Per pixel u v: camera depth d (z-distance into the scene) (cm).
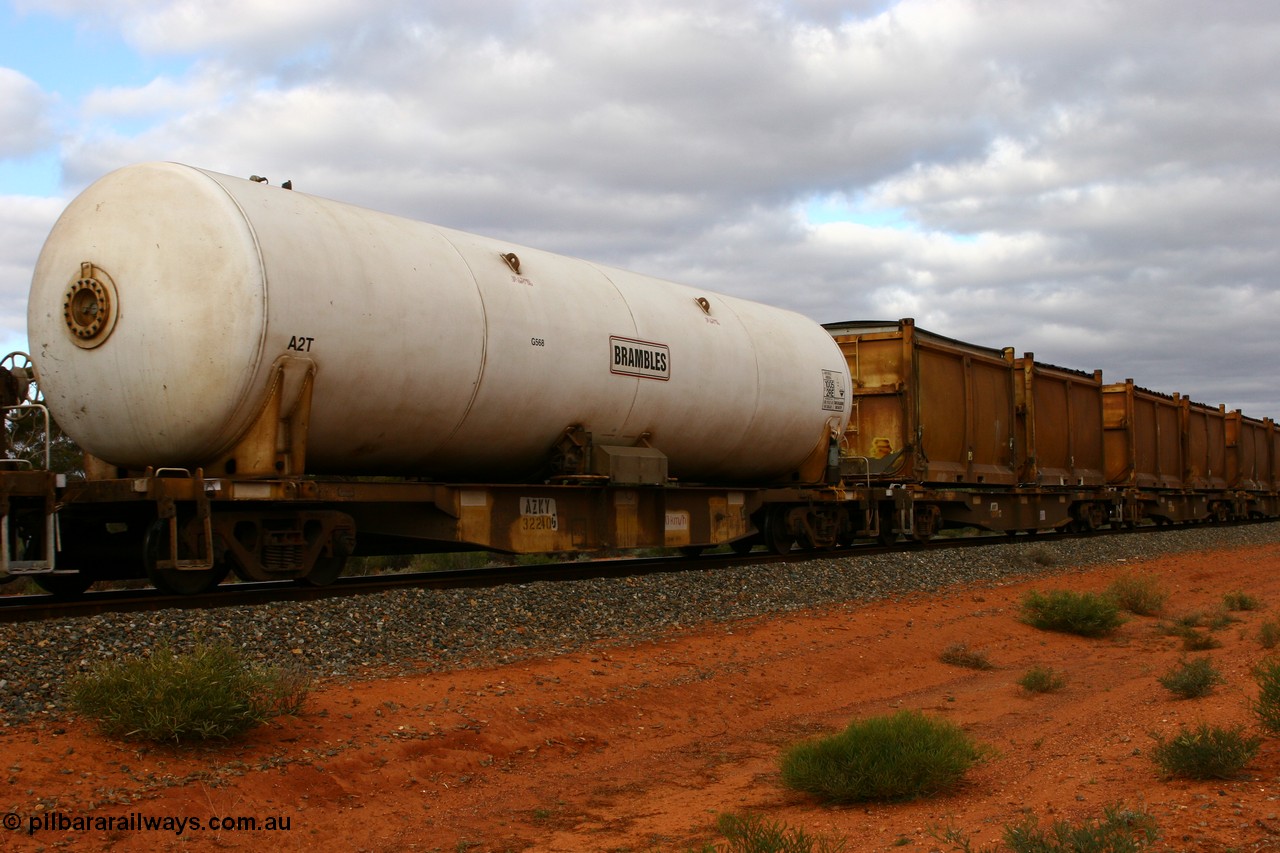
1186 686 875
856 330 2319
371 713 762
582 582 1266
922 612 1416
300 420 1058
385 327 1118
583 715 843
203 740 664
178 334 1011
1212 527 3828
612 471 1380
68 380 1072
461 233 1334
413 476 1343
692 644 1102
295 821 594
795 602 1384
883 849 534
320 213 1134
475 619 1041
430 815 634
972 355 2438
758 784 714
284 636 877
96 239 1058
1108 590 1662
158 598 971
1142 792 588
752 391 1659
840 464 1973
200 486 983
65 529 1128
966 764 670
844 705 979
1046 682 1020
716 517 1659
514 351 1259
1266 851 465
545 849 579
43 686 691
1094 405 3228
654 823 622
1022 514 2673
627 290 1504
